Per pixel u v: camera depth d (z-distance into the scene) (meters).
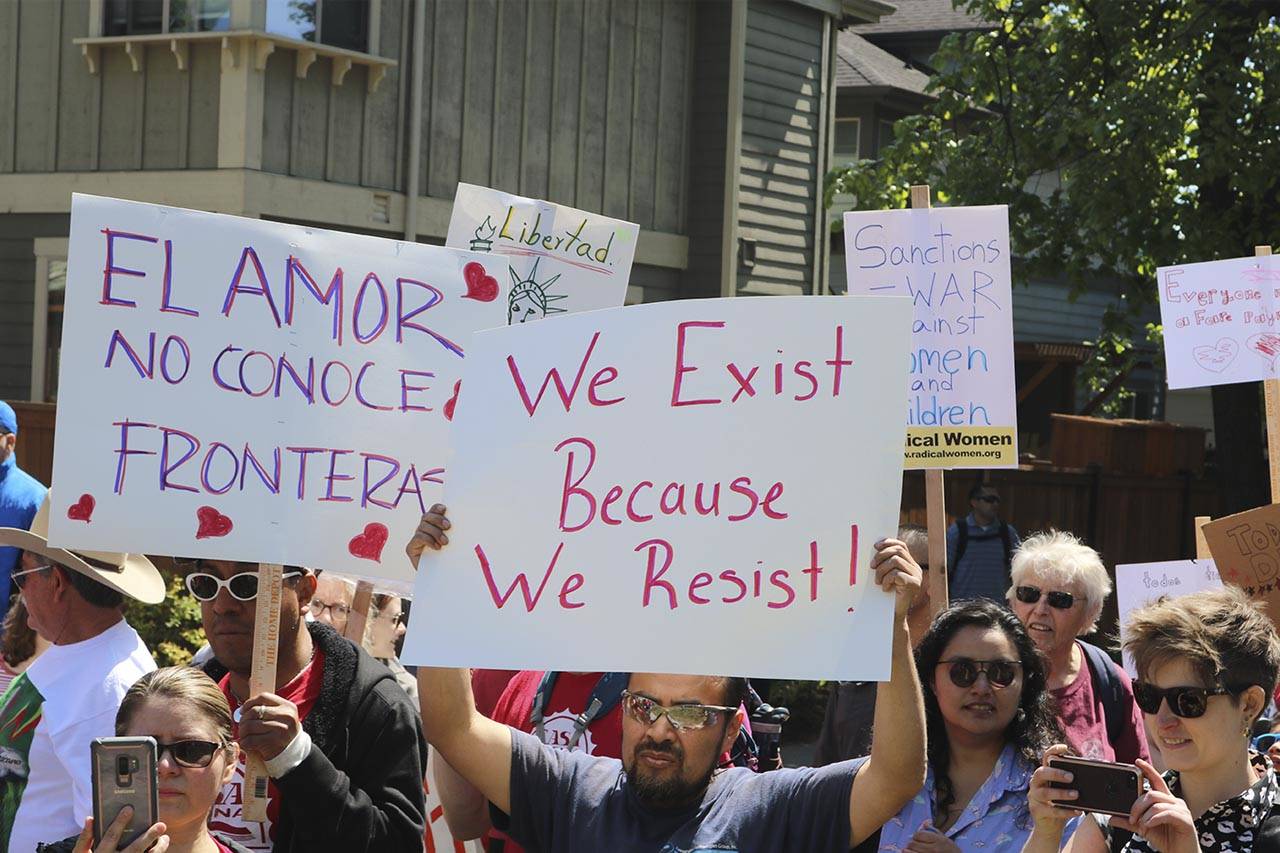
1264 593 4.64
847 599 2.92
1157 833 2.85
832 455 2.98
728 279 16.34
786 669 2.91
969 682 3.64
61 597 3.77
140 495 3.50
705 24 16.48
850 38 28.70
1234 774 3.06
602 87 15.51
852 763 3.07
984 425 4.92
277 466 3.59
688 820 3.04
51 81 13.11
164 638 8.90
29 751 3.67
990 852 3.57
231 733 3.20
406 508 3.68
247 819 3.37
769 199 16.91
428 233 13.88
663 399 3.08
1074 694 4.67
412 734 3.66
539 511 3.11
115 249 3.53
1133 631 3.15
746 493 3.00
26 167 13.27
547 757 3.27
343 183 13.05
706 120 16.50
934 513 4.86
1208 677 3.02
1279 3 14.03
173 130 12.50
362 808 3.42
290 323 3.64
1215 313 5.50
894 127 16.27
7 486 7.59
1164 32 14.59
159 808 3.04
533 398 3.16
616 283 5.13
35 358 13.27
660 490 3.05
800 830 3.01
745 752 4.00
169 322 3.56
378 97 13.35
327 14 12.80
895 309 2.99
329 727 3.55
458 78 14.09
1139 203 14.10
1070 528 14.58
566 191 15.20
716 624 2.97
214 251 3.61
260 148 12.29
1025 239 15.23
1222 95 13.48
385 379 3.70
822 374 3.01
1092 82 14.94
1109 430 15.35
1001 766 3.68
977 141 15.62
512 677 4.31
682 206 16.52
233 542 3.52
